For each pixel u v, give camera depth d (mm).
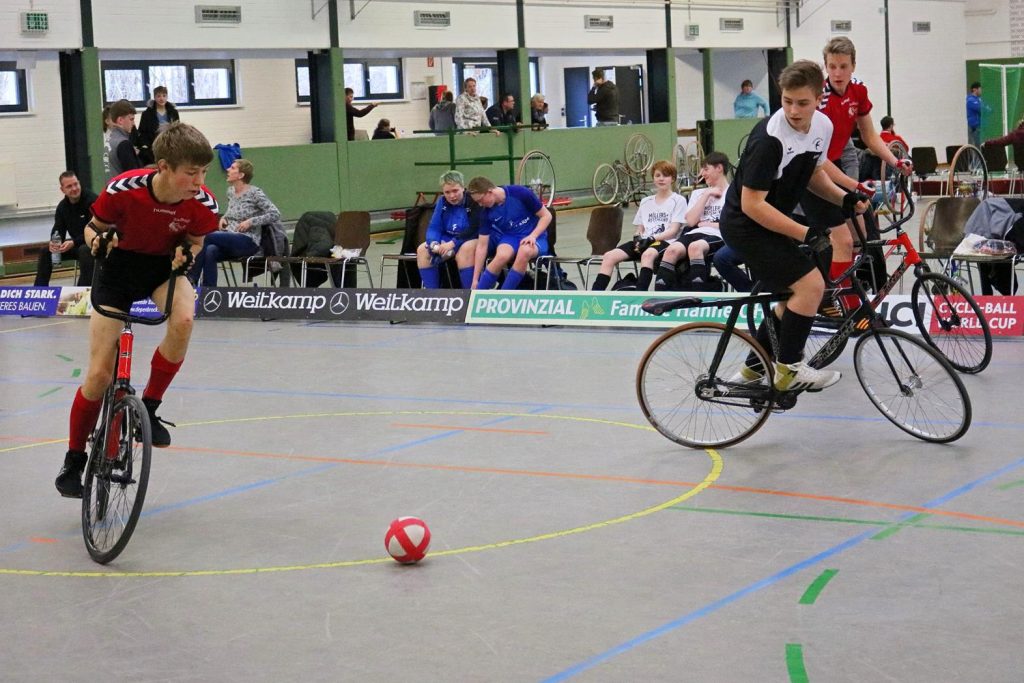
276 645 3699
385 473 5715
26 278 15016
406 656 3578
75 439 4961
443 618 3873
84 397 4871
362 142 19500
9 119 17766
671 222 10250
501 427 6590
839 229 7035
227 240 11406
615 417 6727
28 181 18047
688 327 5969
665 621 3781
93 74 16266
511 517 4953
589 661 3496
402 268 11320
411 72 23953
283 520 5012
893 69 30109
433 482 5527
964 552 4320
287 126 22469
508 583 4180
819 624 3713
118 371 4660
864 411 6609
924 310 7582
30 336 10688
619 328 9719
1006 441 5824
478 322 10250
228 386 8039
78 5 16047
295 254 11641
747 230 5645
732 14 25812
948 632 3617
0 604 4160
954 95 32188
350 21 19234
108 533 4586
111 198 4570
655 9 24125
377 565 4414
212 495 5418
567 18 22438
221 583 4281
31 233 16375
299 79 22719
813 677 3334
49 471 6004
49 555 4688
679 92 28406
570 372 8070
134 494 5352
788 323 5676
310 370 8531
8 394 8062
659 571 4242
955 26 32031
